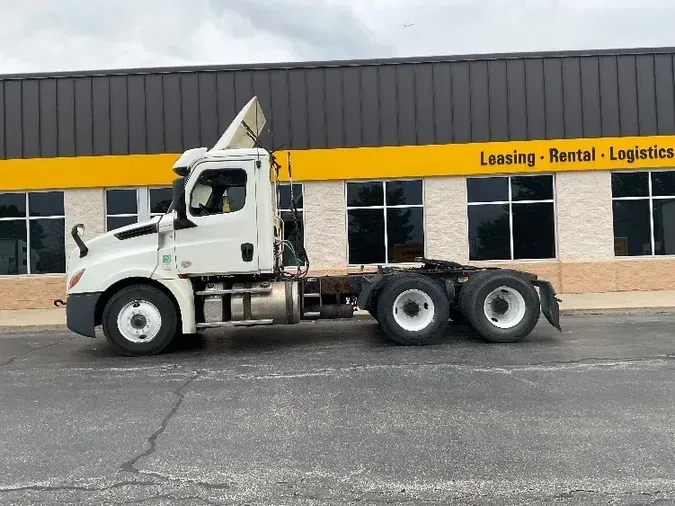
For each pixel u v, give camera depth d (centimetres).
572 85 1605
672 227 1633
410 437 516
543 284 966
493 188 1636
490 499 396
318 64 1608
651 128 1603
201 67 1609
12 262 1645
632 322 1170
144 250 903
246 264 910
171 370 806
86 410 619
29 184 1611
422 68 1611
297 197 1627
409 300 948
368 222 1639
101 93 1617
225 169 912
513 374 734
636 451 475
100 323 938
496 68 1611
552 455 470
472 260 1638
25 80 1617
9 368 854
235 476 441
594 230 1616
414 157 1603
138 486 427
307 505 393
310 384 704
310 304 975
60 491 421
